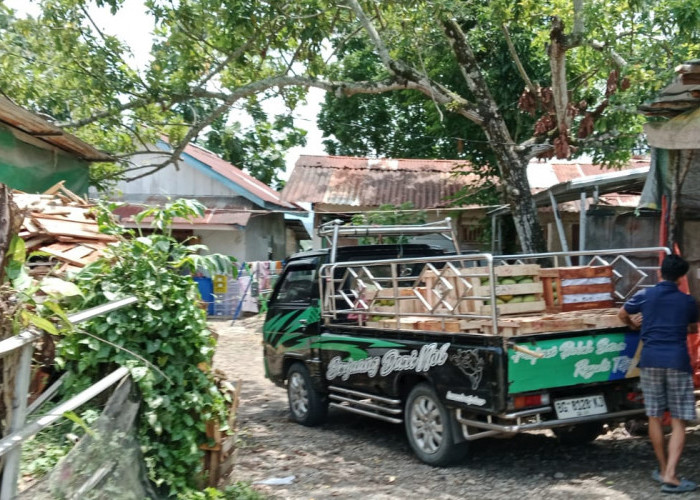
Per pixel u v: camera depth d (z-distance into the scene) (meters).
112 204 5.05
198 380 4.66
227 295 19.48
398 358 6.22
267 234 23.19
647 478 5.41
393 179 19.27
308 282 7.79
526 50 14.76
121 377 4.08
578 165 19.09
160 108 12.84
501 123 12.18
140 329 4.45
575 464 5.98
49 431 4.04
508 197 12.24
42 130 9.38
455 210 16.58
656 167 7.16
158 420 4.43
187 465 4.62
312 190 18.53
